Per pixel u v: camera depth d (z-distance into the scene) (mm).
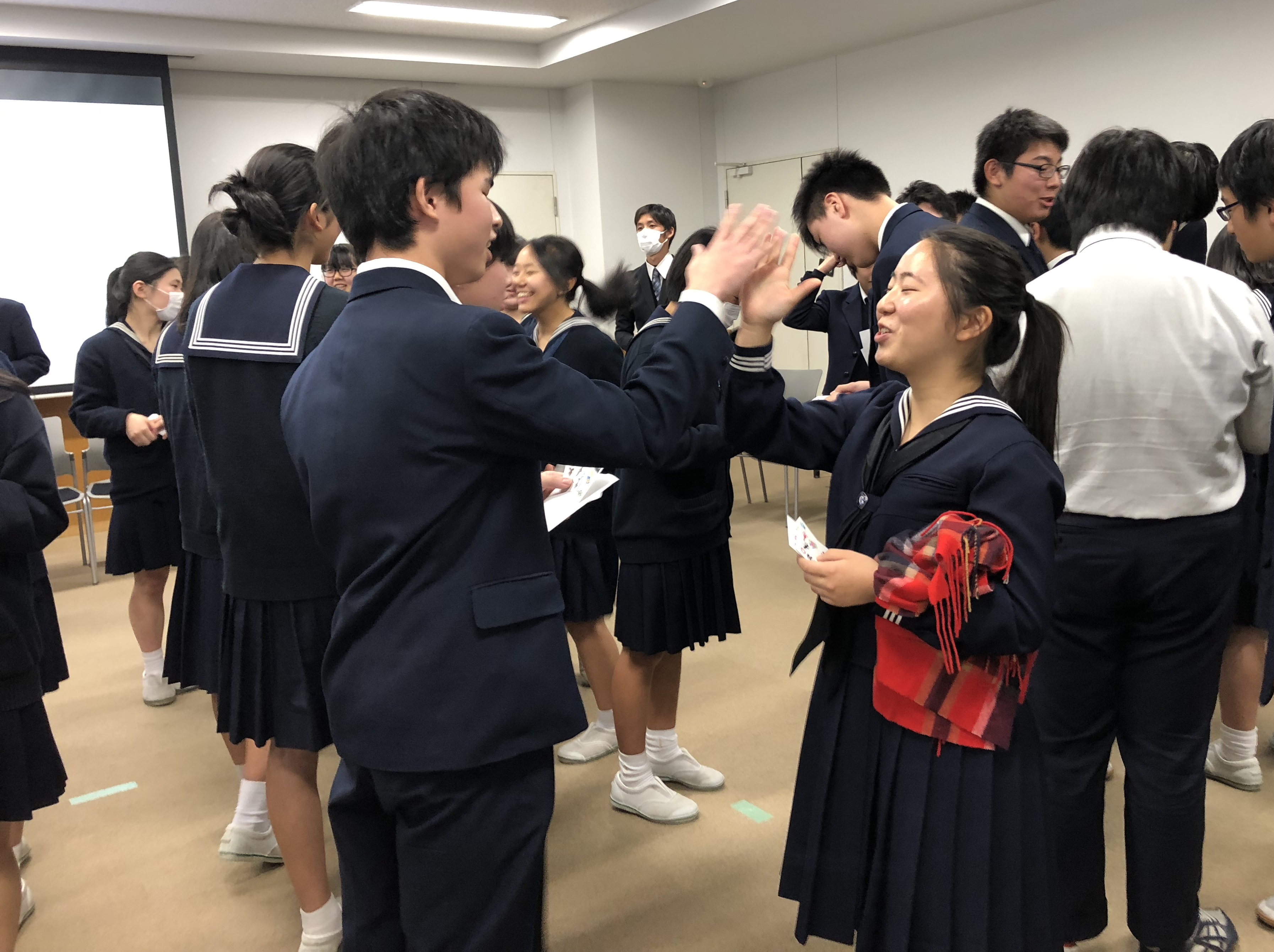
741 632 2479
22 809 1663
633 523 2207
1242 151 1664
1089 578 1570
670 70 7289
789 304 1260
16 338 4625
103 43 5520
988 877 1176
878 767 1250
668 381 1140
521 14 6098
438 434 1070
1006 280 1157
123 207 5887
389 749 1101
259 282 1699
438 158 1094
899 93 6676
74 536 5727
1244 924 1854
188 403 2121
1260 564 2025
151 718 3162
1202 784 1630
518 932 1167
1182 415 1488
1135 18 5305
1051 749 1658
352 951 1267
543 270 2443
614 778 2580
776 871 2115
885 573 1103
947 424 1177
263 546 1725
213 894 2158
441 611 1094
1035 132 2262
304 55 6098
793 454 1386
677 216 8141
